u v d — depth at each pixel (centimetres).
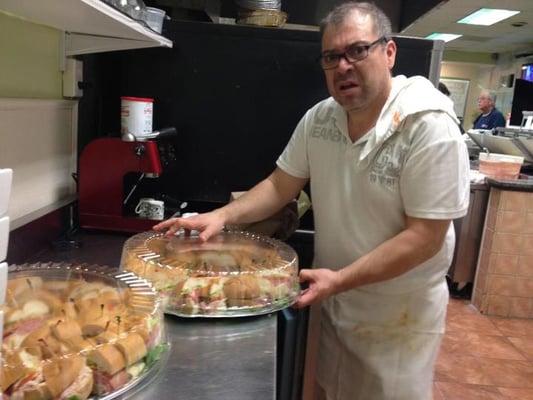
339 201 135
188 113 178
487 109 636
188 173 182
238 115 178
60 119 156
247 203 142
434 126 115
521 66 900
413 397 144
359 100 120
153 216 157
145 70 176
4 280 50
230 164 182
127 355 71
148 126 160
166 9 214
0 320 55
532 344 297
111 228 155
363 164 126
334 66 119
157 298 87
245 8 191
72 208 158
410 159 118
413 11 223
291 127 178
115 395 69
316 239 146
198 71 175
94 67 175
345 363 149
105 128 185
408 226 121
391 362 142
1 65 122
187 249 114
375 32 117
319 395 161
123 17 116
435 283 139
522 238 322
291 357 111
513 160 339
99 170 152
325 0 253
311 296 108
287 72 174
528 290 329
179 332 92
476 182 337
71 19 122
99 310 80
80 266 100
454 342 292
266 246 121
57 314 80
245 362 82
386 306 139
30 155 138
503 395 242
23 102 130
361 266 115
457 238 351
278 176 150
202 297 96
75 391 65
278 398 112
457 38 884
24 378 63
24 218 132
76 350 68
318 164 139
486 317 330
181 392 73
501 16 689
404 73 171
